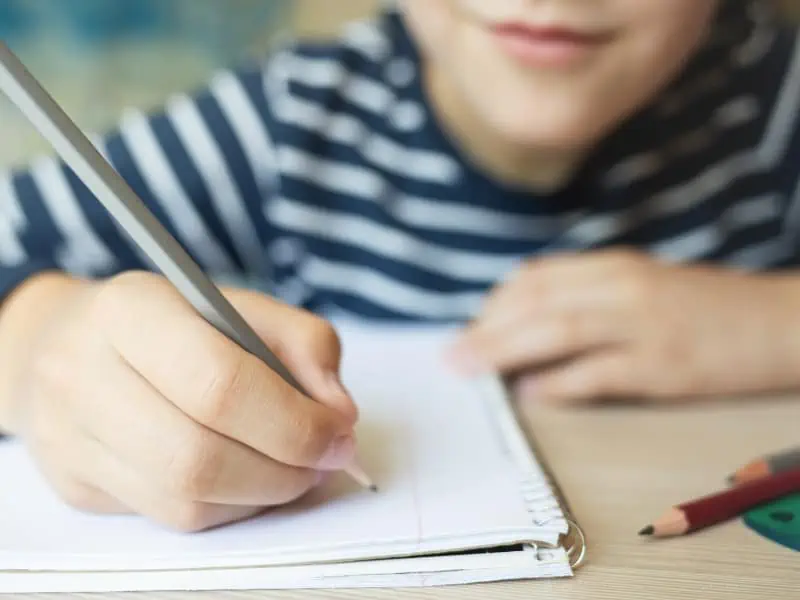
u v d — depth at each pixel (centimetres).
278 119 69
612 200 67
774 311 49
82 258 61
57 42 88
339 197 68
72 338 30
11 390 33
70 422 28
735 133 71
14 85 21
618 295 48
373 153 68
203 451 26
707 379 46
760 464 33
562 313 48
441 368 46
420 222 67
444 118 65
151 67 90
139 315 28
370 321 67
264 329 30
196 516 27
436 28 54
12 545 26
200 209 67
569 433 40
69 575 25
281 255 71
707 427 41
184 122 68
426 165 66
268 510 28
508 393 47
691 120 70
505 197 65
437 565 26
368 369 46
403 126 68
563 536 27
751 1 76
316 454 27
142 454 27
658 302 48
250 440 26
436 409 39
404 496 29
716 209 69
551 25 49
